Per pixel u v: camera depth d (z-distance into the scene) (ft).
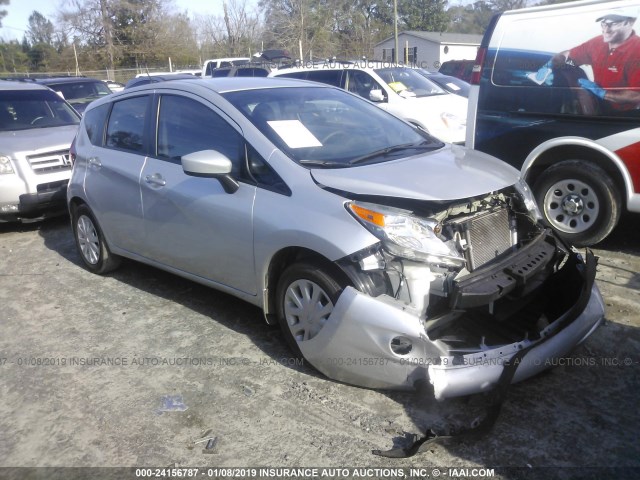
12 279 18.88
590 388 11.24
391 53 147.43
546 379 11.58
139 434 10.61
